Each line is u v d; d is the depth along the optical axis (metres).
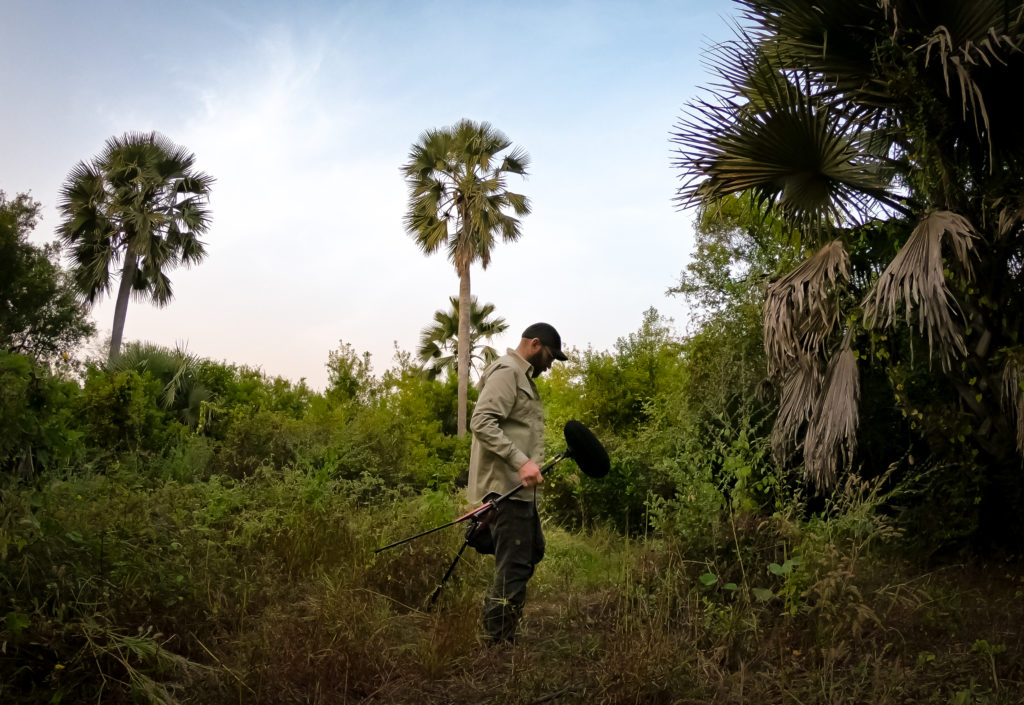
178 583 3.30
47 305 18.44
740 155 5.69
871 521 4.01
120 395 9.21
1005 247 5.10
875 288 5.10
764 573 3.78
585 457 3.84
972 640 3.29
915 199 5.76
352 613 3.26
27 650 2.50
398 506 5.43
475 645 3.33
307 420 9.69
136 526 3.64
